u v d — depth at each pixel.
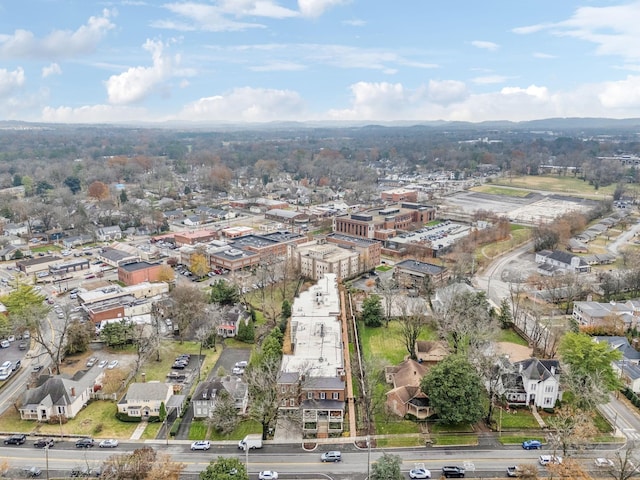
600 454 105.19
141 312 189.12
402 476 93.56
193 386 137.62
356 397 130.25
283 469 102.19
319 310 169.38
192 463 104.38
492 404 117.44
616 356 123.81
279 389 119.12
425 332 170.88
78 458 106.25
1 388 137.50
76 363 152.38
